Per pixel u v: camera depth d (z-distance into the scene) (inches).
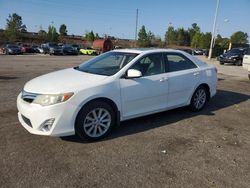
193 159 171.5
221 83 477.7
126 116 211.6
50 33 3270.2
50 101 177.3
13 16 3085.6
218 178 150.8
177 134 211.5
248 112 280.7
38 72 558.6
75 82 191.3
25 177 144.9
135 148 184.1
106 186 140.0
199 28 3944.4
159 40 3681.1
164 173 153.9
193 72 260.2
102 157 169.9
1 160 161.3
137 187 139.9
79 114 185.6
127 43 3550.7
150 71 227.0
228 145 194.9
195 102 268.7
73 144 187.0
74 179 145.0
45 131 179.5
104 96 193.9
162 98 234.4
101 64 227.5
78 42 3639.3
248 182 148.1
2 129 207.5
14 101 288.0
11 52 1472.7
